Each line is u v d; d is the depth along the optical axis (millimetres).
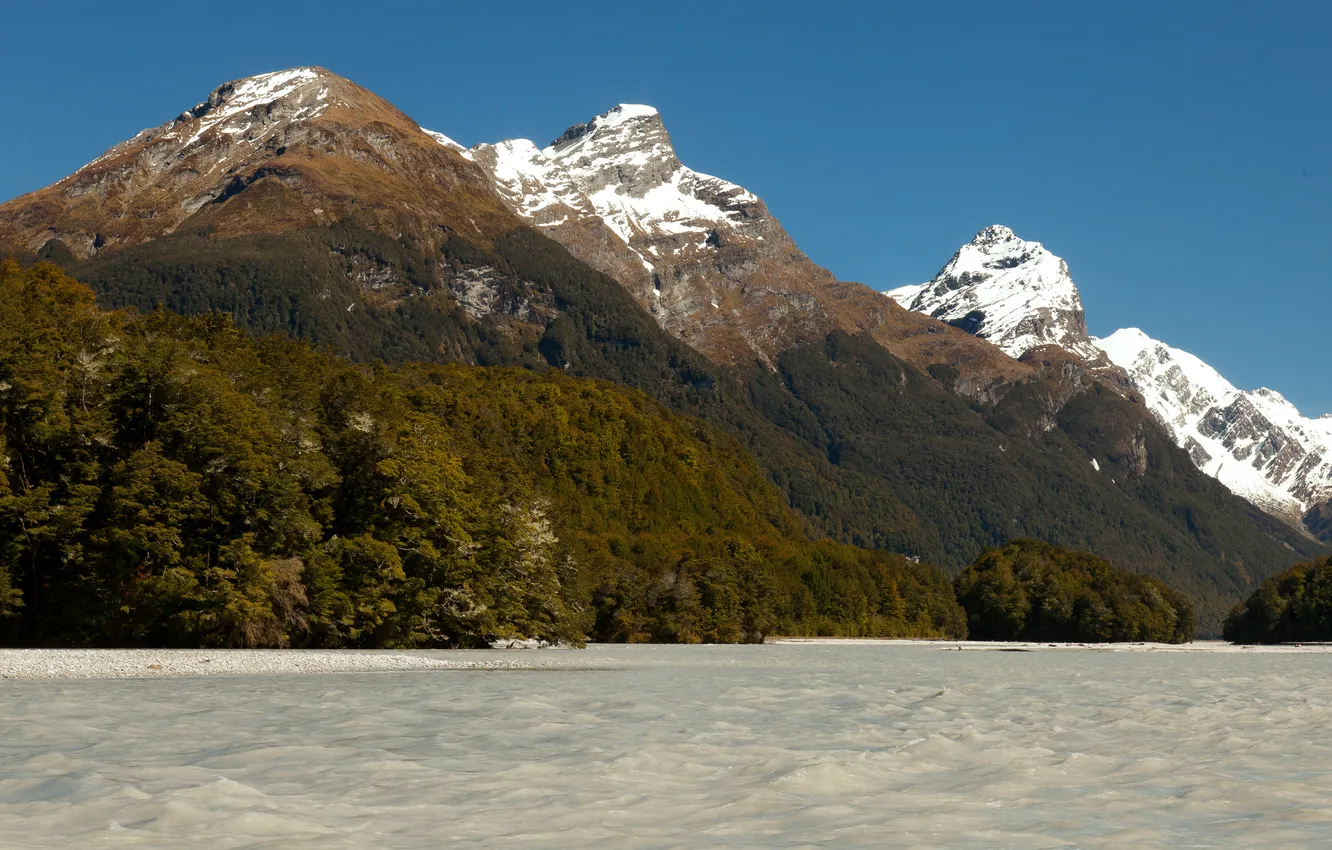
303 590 84375
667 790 23562
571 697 48781
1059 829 19688
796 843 18484
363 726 35281
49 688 48875
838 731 35719
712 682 61781
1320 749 31797
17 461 78000
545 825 19844
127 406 83375
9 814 20078
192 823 19391
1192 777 25938
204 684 53031
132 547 77000
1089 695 55406
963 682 66562
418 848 17875
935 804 22109
